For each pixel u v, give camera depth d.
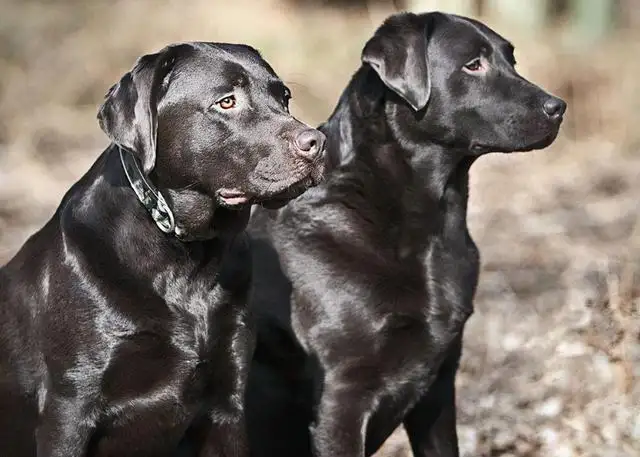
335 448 9.28
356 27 34.50
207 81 8.16
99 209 8.15
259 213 9.80
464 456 10.77
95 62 30.52
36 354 8.23
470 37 9.55
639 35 32.59
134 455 8.40
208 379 8.32
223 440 8.54
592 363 11.45
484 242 17.12
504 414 11.30
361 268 9.23
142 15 34.81
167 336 8.05
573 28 33.62
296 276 9.41
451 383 9.87
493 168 22.23
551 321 13.07
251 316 8.54
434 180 9.42
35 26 32.41
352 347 9.22
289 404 9.72
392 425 9.61
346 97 9.79
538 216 18.56
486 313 13.88
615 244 16.23
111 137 8.02
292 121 8.17
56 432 8.04
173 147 8.18
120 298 7.95
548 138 9.56
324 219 9.43
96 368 7.96
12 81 28.61
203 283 8.24
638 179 20.73
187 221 8.16
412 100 9.20
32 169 22.39
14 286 8.44
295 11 37.97
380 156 9.41
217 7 36.56
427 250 9.34
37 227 18.41
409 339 9.25
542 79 25.27
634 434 10.41
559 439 10.62
